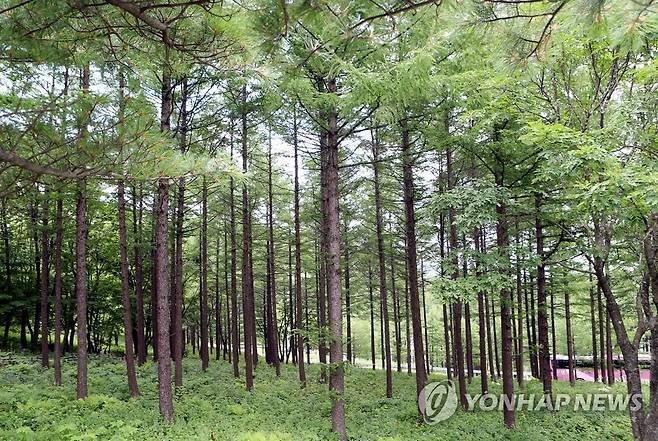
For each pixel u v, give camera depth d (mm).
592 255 8375
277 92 8180
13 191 4676
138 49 4465
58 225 14781
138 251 20719
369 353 43875
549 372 14352
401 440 10438
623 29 2789
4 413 9719
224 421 11031
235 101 13805
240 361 26797
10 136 4055
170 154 4707
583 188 7328
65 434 8508
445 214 16609
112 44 4438
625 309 18297
